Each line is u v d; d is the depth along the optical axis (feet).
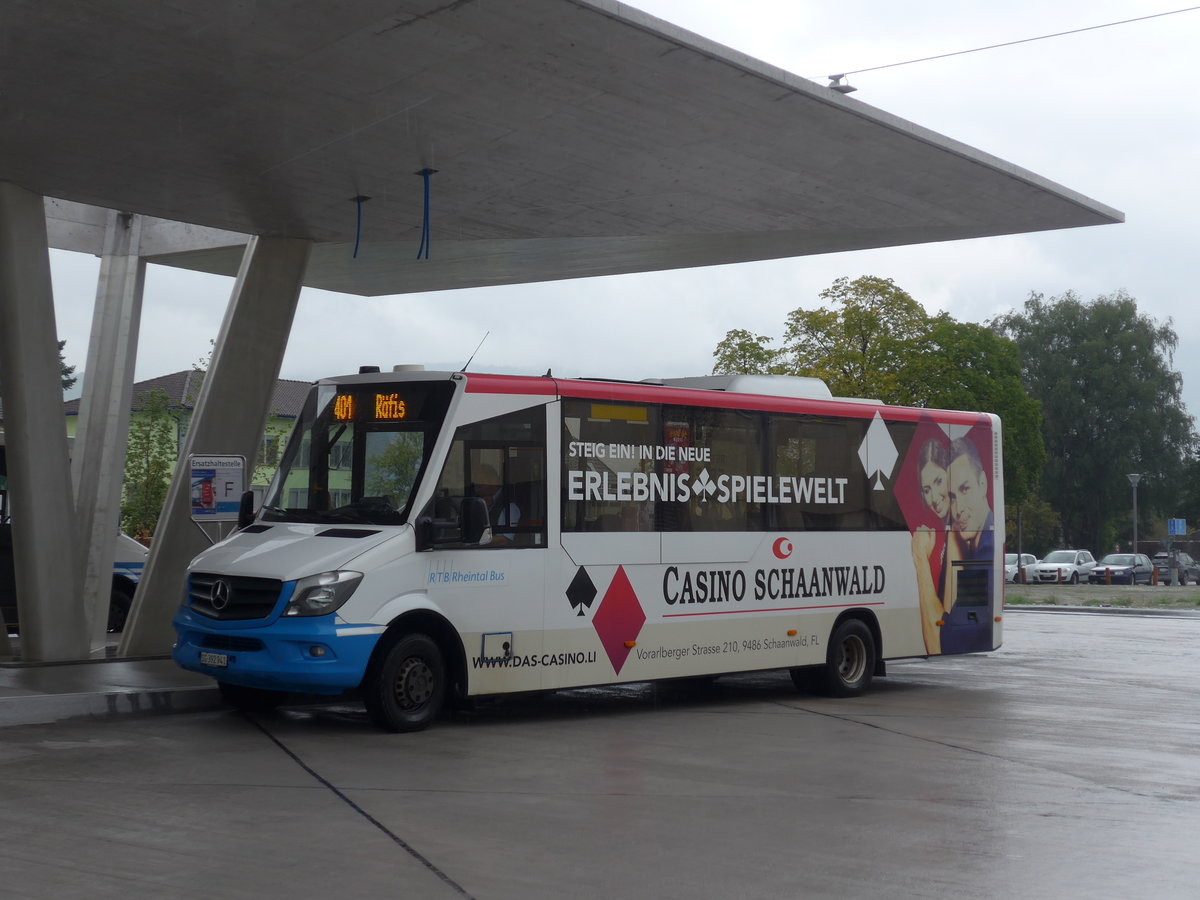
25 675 44.70
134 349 70.49
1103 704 45.93
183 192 50.06
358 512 37.81
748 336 143.23
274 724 37.91
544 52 39.83
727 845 23.07
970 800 27.78
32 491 49.60
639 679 41.45
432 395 38.40
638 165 49.65
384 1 35.76
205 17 35.65
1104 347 266.16
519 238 58.54
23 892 19.33
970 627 52.26
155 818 24.64
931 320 155.84
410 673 36.65
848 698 47.44
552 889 19.94
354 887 19.88
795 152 49.70
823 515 47.32
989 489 53.52
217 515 48.65
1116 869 21.91
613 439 41.39
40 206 49.44
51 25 35.42
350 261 65.31
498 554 38.40
